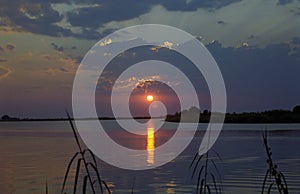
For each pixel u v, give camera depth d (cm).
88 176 442
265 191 1895
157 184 2222
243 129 10762
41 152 4634
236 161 3328
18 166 3250
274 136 7094
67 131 13238
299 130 9588
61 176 2595
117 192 2005
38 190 2122
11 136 9244
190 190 2028
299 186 2019
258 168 2833
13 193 2058
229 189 1997
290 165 2944
